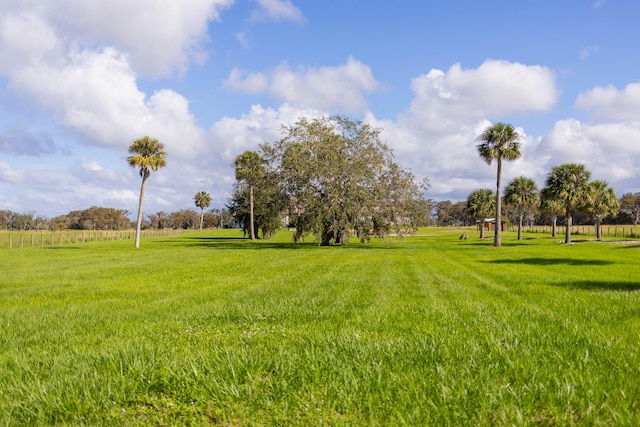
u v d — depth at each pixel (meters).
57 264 24.22
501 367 4.61
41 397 4.05
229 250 37.88
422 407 3.63
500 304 9.62
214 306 9.98
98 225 133.50
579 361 4.69
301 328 7.20
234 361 4.91
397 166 42.25
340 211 40.53
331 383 4.21
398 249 38.97
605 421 3.29
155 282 15.49
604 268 20.81
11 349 6.23
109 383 4.27
